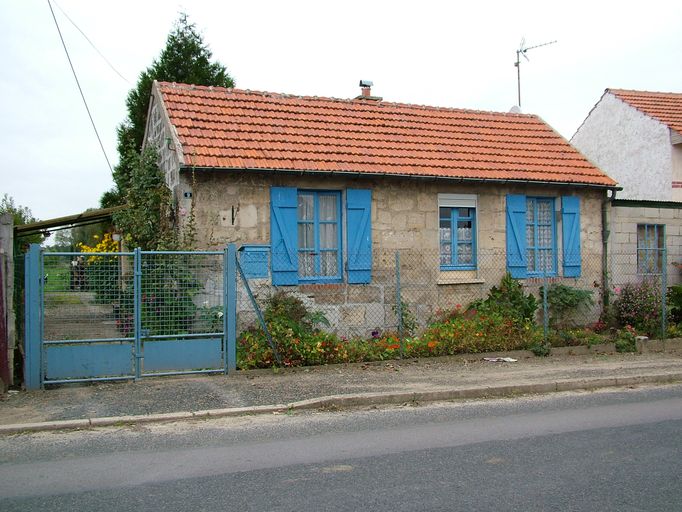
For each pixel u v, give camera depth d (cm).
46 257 937
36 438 714
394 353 1157
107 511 493
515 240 1456
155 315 991
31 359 924
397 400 888
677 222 1617
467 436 701
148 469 595
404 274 1353
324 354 1107
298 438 701
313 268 1312
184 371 1000
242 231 1230
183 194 1191
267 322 1116
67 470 595
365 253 1322
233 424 768
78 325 952
